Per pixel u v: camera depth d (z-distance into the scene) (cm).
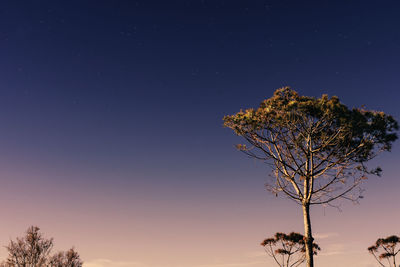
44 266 1866
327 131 1552
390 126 1477
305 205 1523
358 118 1436
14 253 1820
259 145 1625
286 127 1555
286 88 1566
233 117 1603
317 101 1477
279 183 1612
